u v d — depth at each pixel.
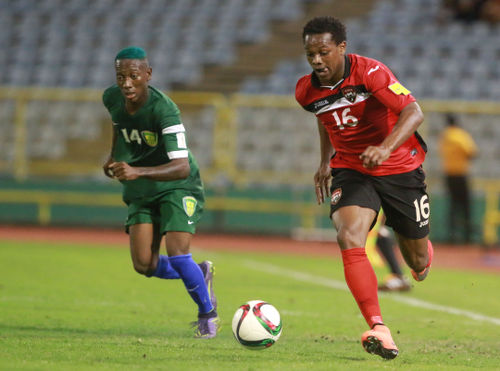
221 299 29.53
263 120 68.06
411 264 19.59
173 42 83.31
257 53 81.69
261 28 84.88
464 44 80.50
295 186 65.62
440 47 79.75
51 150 71.62
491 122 68.12
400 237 18.94
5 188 67.50
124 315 24.39
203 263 20.92
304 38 16.84
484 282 39.97
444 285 37.72
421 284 37.72
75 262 42.75
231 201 65.38
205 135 71.81
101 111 71.56
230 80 78.62
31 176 68.94
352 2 86.62
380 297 32.19
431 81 75.44
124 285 33.28
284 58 81.25
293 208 65.06
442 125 66.19
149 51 82.12
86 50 83.12
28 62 81.94
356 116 17.50
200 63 80.50
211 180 66.31
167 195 20.14
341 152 18.27
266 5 87.94
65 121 71.75
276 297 30.80
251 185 66.25
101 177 68.88
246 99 67.12
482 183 62.31
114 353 16.81
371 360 16.97
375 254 33.69
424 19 84.12
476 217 62.44
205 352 17.39
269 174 65.75
